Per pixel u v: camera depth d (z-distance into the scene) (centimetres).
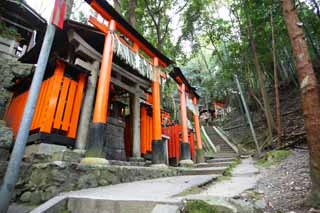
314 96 244
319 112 239
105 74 479
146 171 505
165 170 574
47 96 450
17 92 634
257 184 359
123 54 548
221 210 182
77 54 566
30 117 269
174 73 844
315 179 226
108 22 533
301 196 258
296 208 224
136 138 661
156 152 595
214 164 716
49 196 295
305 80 252
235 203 202
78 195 279
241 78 1273
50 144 420
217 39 1289
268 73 1444
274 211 226
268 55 1128
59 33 541
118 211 229
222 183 386
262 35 1070
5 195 231
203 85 2239
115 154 675
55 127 435
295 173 388
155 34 1383
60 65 466
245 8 1012
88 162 398
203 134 1565
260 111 1462
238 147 1195
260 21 1020
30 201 312
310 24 1112
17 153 250
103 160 416
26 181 340
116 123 710
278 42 1143
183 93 880
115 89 748
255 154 882
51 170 315
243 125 1598
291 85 1473
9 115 599
